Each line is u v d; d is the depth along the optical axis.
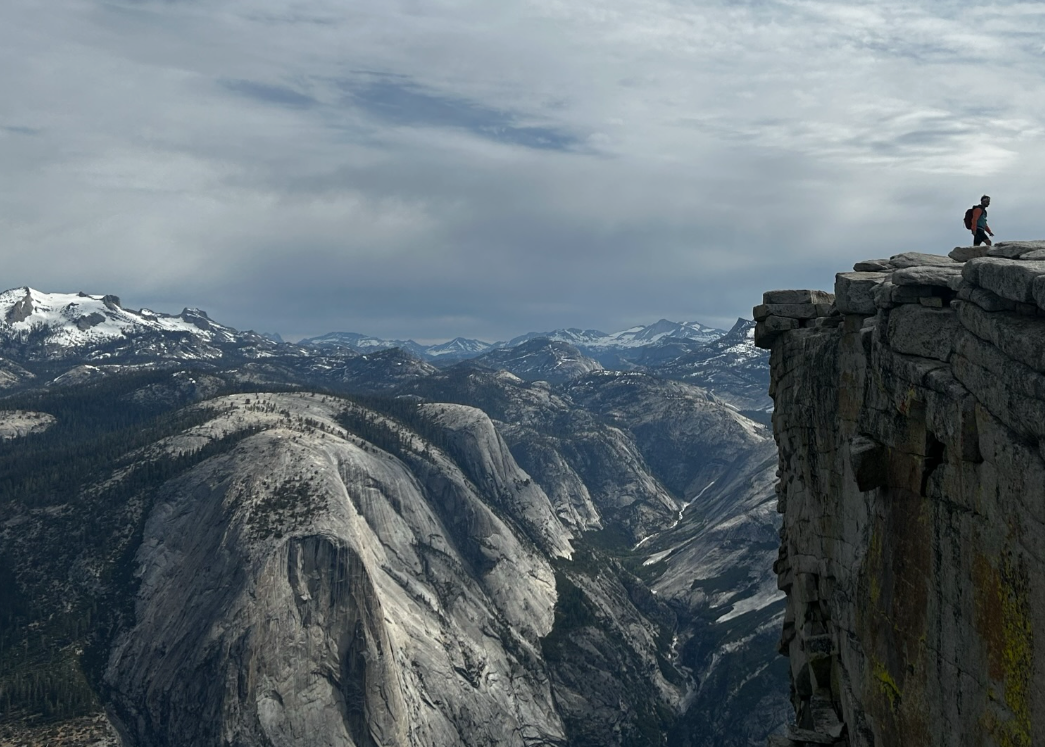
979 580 14.40
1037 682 12.62
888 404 17.88
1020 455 13.01
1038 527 12.53
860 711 20.17
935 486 15.97
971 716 14.72
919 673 16.73
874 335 18.48
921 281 16.81
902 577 17.48
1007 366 13.36
